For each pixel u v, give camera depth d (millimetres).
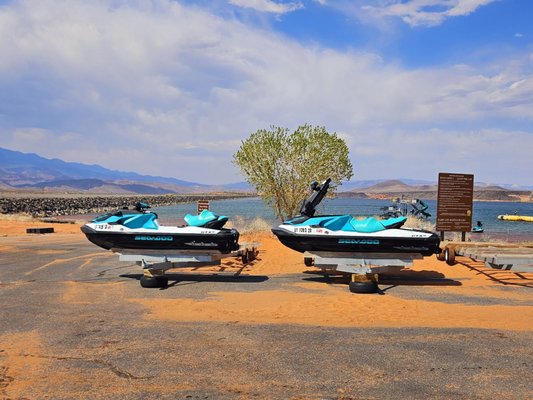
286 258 13305
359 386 4418
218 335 5984
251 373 4719
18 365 4910
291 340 5801
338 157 20016
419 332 6191
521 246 12430
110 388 4336
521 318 6961
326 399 4129
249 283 9703
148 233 9219
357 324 6574
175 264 9320
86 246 16906
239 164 20453
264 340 5793
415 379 4602
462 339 5902
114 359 5094
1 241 19297
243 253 11383
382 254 9102
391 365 4973
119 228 9312
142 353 5285
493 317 7016
